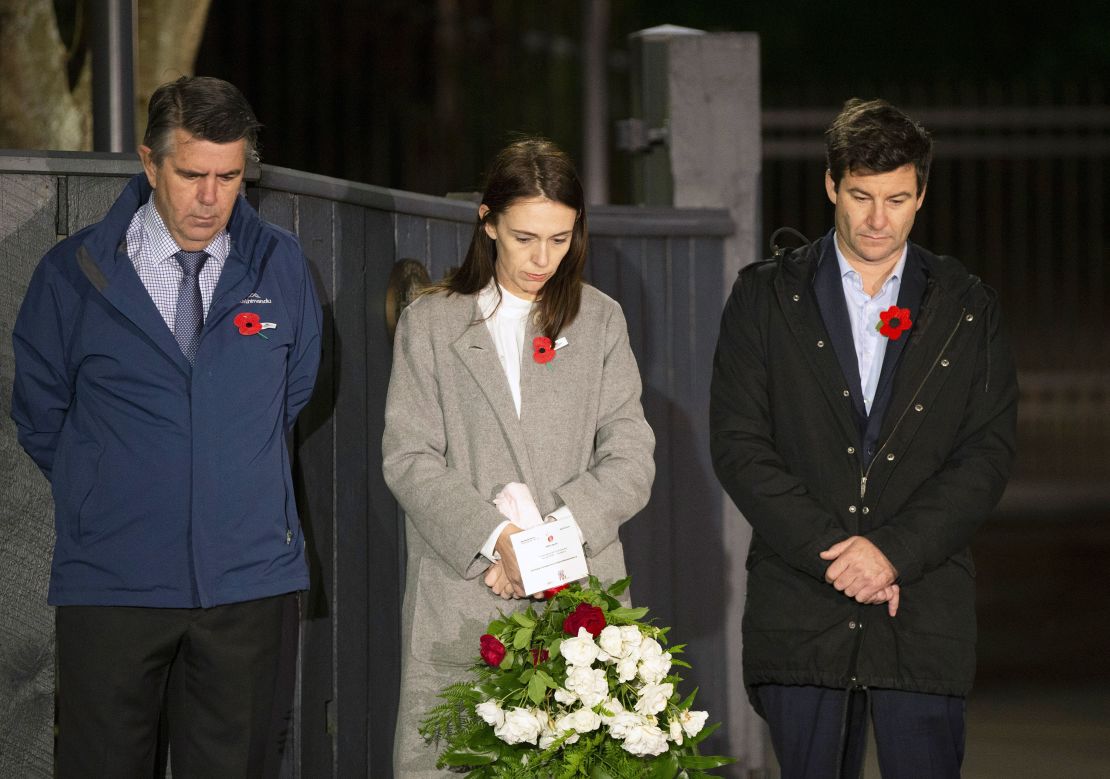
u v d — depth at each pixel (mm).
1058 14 63906
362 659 14016
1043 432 45219
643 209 16750
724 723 16875
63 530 11047
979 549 32875
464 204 15609
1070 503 37188
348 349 13609
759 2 64375
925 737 11812
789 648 11836
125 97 14383
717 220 17047
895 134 11500
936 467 11930
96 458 10914
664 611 16641
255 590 11125
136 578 10875
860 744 12125
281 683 12703
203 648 11102
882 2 64312
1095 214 43875
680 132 17500
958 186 64125
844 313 12031
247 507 11094
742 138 17516
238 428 11086
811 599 11820
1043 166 41625
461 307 12023
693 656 16766
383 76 40250
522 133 13023
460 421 11867
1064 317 55375
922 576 11789
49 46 18781
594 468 11953
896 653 11719
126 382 10906
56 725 12297
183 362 10953
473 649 11617
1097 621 26297
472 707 11133
